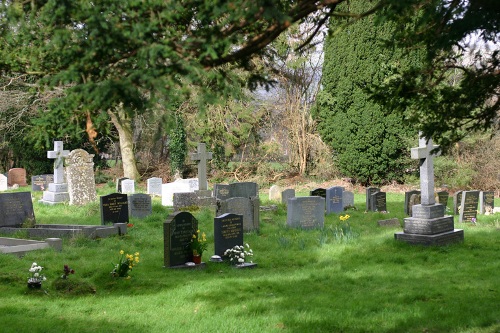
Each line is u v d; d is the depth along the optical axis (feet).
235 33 14.99
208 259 40.01
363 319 25.26
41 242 40.93
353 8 98.22
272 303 28.22
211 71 15.65
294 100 113.19
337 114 102.63
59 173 82.89
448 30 19.03
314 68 113.29
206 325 24.36
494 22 17.89
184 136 115.14
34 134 15.88
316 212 55.72
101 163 131.44
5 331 22.97
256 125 115.65
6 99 103.55
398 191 96.68
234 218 40.63
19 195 53.93
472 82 20.38
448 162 93.71
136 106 14.76
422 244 44.29
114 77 14.87
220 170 116.06
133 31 13.87
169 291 30.50
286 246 45.09
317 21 20.61
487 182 94.22
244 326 24.26
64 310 26.71
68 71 14.24
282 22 13.71
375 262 39.17
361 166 100.99
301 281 33.30
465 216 59.16
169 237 36.91
